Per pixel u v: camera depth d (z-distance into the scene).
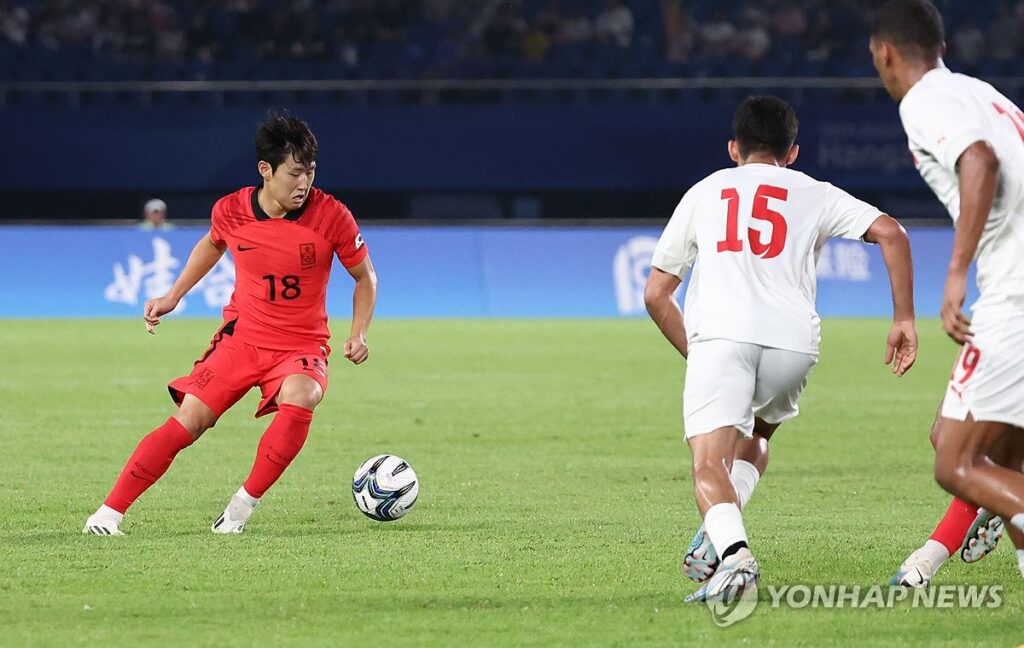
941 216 101.81
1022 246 17.05
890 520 26.53
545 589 20.00
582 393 49.50
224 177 97.94
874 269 87.94
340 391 49.59
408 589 19.95
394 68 105.00
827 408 45.84
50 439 37.25
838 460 34.94
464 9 109.31
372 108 99.00
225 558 22.11
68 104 97.56
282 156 23.56
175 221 96.81
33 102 98.06
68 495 28.48
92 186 97.56
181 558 22.11
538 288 87.50
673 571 21.28
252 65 104.88
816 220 19.56
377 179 99.50
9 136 96.81
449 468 33.16
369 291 25.17
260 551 22.75
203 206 101.56
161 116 97.50
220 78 104.75
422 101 102.06
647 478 31.77
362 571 21.19
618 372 56.66
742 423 18.92
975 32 105.94
